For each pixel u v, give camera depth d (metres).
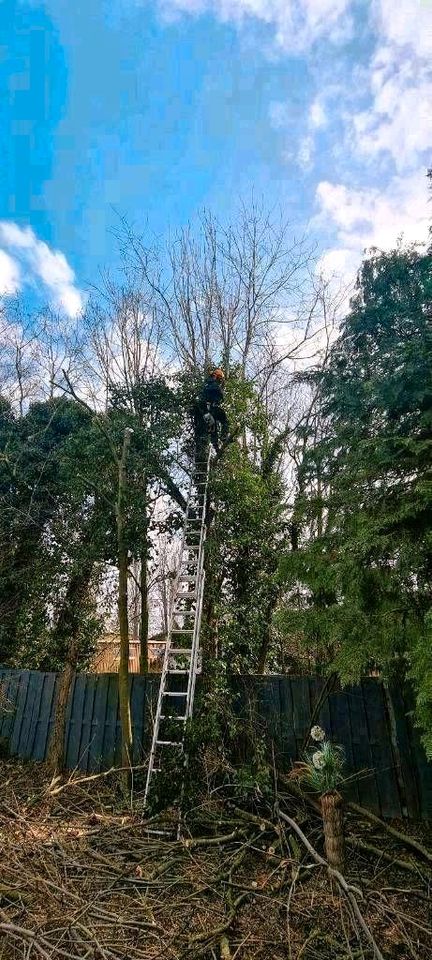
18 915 3.59
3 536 9.98
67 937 3.37
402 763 5.78
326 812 4.27
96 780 6.74
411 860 4.57
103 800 6.14
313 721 6.31
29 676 8.61
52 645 9.32
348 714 6.22
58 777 6.59
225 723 6.36
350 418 5.50
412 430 4.96
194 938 3.34
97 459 8.26
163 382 8.94
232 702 6.72
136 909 3.71
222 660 7.21
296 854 4.47
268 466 8.91
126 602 7.04
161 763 5.57
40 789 6.45
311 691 6.51
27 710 8.39
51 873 4.21
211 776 5.78
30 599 9.84
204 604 7.54
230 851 4.64
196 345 10.42
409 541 4.46
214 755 5.90
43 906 3.72
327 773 4.62
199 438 8.48
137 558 8.57
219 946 3.28
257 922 3.58
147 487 8.55
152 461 8.31
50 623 9.62
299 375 6.82
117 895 3.90
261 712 6.60
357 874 4.25
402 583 4.57
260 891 3.96
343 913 3.57
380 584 4.63
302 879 4.16
